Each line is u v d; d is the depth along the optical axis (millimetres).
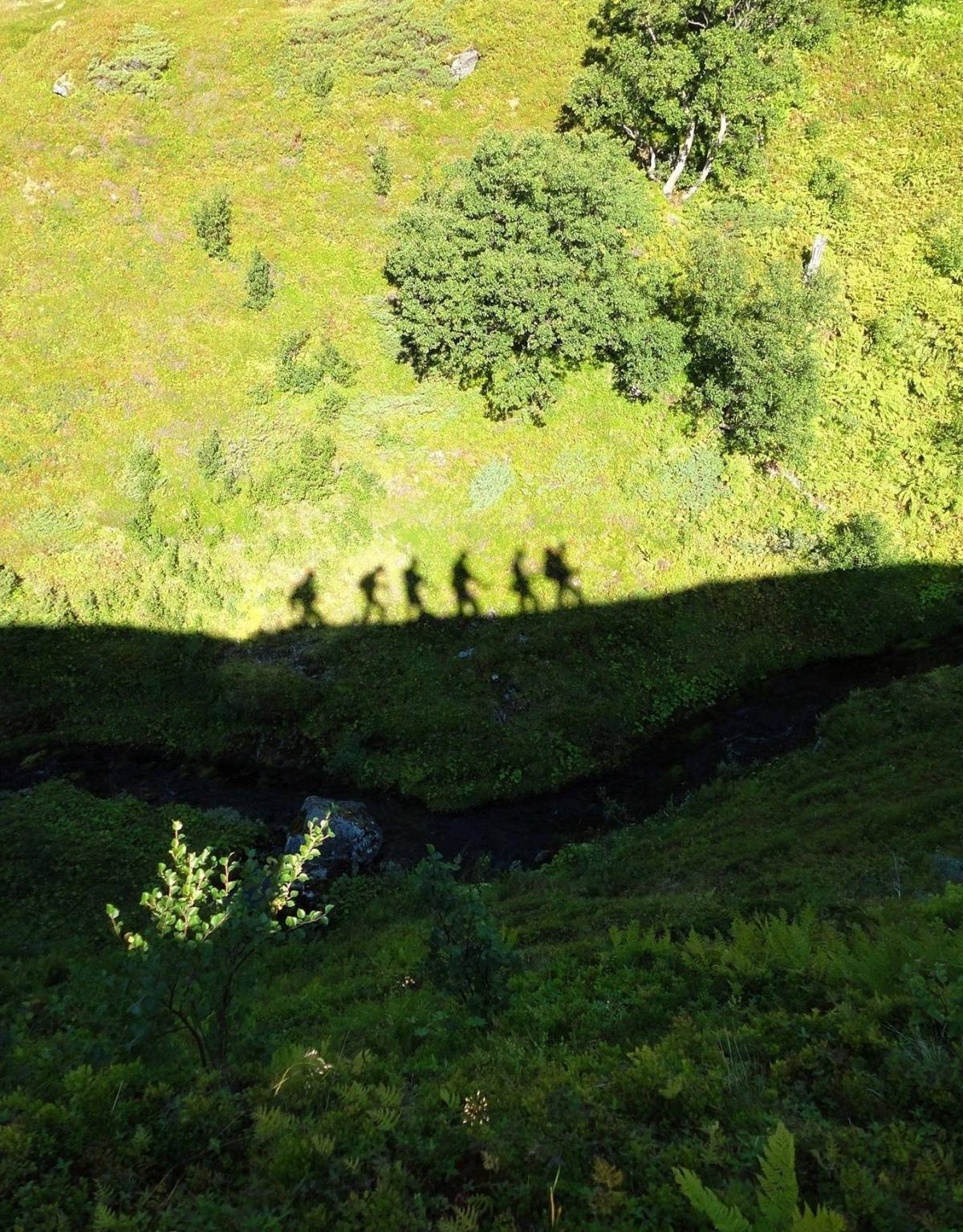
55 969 13656
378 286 28578
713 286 22109
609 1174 4066
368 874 17656
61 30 34125
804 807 15578
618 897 14086
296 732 21594
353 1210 4023
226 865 6398
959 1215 3584
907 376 23859
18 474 24875
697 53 26812
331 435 25594
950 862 10930
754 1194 3797
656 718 21062
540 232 22875
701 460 24141
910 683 18219
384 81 33500
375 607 23672
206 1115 4934
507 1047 6094
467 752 20500
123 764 21516
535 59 34000
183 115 32125
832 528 22641
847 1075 4746
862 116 31656
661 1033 6266
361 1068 5879
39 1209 4125
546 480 24672
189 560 24344
